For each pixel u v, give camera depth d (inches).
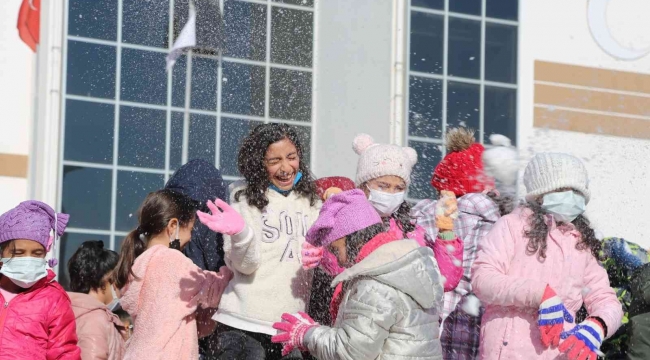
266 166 181.9
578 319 195.0
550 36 325.7
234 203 182.9
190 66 293.3
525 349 172.7
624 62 331.0
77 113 278.5
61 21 277.9
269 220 180.1
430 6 310.7
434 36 310.7
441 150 303.9
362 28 304.0
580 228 181.2
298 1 304.7
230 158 294.5
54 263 179.9
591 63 328.2
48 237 175.9
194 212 190.5
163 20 291.4
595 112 326.3
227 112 296.2
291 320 166.1
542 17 325.4
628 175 323.3
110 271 197.3
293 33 304.0
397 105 301.6
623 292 208.8
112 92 283.3
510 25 321.1
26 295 173.3
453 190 217.3
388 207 183.3
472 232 205.0
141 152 285.0
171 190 191.8
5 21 272.2
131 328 211.3
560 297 175.8
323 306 181.9
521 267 177.5
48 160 272.1
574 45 327.9
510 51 320.5
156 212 186.2
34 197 269.9
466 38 315.0
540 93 322.3
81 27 281.1
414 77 306.5
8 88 270.2
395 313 156.6
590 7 329.7
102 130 280.7
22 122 271.1
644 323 192.2
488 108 315.9
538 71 322.7
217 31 297.6
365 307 156.1
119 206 280.1
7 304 172.1
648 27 335.6
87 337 182.4
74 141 277.1
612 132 326.6
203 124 293.0
